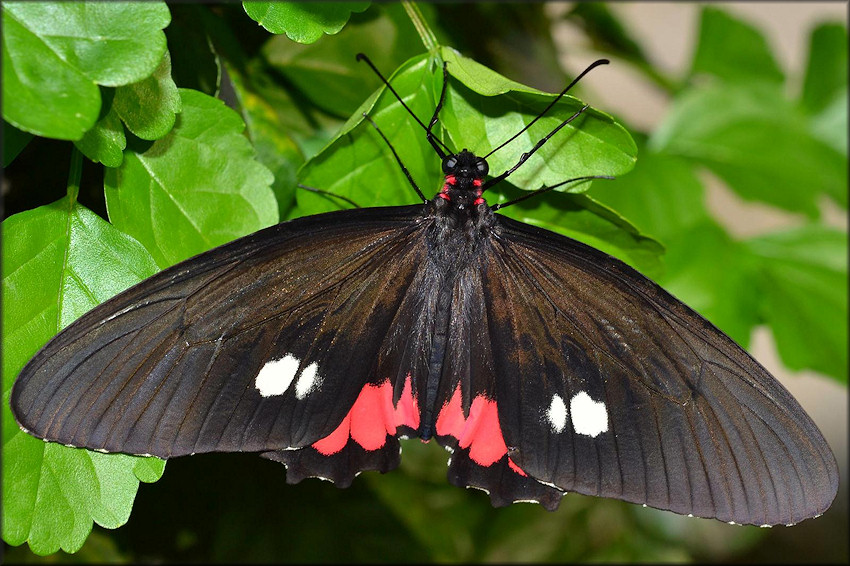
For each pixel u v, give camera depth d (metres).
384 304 0.27
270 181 0.26
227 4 0.28
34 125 0.24
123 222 0.26
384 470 0.27
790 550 0.45
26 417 0.25
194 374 0.26
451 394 0.27
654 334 0.26
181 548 0.32
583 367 0.27
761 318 0.33
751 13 0.52
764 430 0.26
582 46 0.36
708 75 0.37
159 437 0.25
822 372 0.33
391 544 0.33
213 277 0.26
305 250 0.26
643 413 0.26
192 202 0.26
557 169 0.27
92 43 0.24
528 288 0.27
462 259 0.27
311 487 0.32
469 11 0.31
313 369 0.26
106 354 0.25
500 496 0.27
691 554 0.40
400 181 0.27
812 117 0.36
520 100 0.27
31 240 0.25
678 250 0.33
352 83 0.29
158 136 0.26
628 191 0.33
